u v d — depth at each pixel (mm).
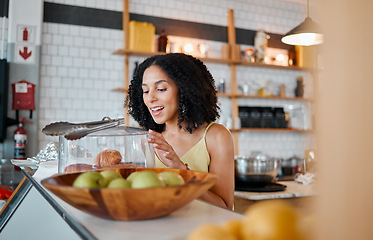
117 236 683
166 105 1680
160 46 4680
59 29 4395
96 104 4535
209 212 878
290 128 5484
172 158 1395
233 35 5203
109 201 726
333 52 321
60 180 873
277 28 5676
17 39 4148
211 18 5215
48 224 1272
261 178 2592
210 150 1683
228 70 5273
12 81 4117
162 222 785
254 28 5504
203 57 4879
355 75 306
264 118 5309
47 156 1935
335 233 317
